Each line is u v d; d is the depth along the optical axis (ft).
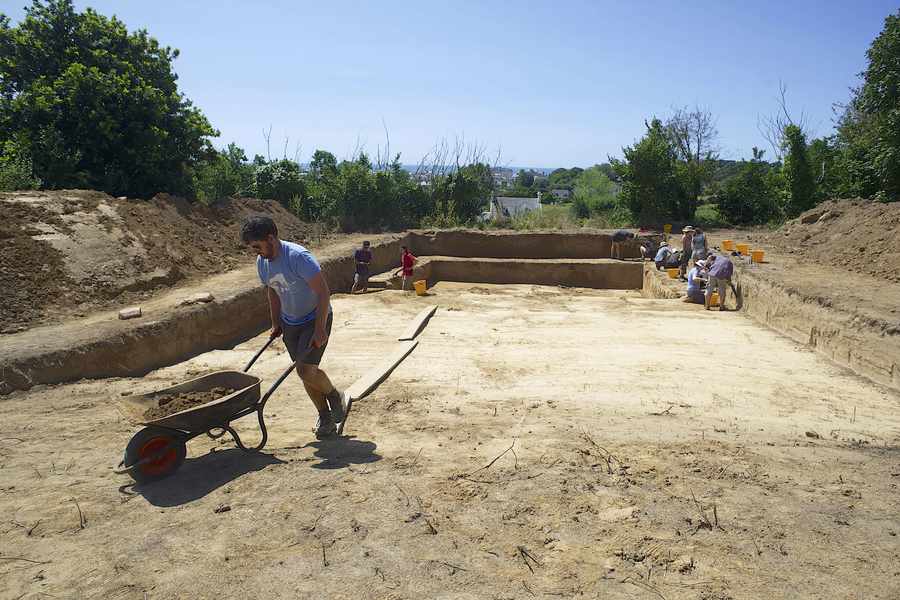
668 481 13.44
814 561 10.21
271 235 13.96
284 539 10.98
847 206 56.18
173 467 13.99
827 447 16.49
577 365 26.13
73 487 13.57
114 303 32.89
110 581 9.80
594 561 10.15
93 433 17.42
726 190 90.48
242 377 15.74
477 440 16.33
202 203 55.72
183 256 42.45
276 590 9.45
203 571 10.02
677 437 16.89
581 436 16.70
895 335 25.40
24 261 31.89
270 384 23.06
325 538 10.95
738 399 21.57
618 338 32.32
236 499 12.65
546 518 11.60
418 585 9.52
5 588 9.64
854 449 16.43
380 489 12.90
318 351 15.08
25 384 21.94
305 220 77.15
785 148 84.43
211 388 15.55
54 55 50.96
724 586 9.45
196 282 39.68
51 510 12.38
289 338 15.29
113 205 41.98
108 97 50.80
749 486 13.29
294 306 14.78
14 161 46.01
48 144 47.98
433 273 70.59
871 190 65.87
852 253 45.80
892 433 18.31
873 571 9.93
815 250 51.93
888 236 44.11
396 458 14.79
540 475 13.65
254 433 17.28
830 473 14.29
